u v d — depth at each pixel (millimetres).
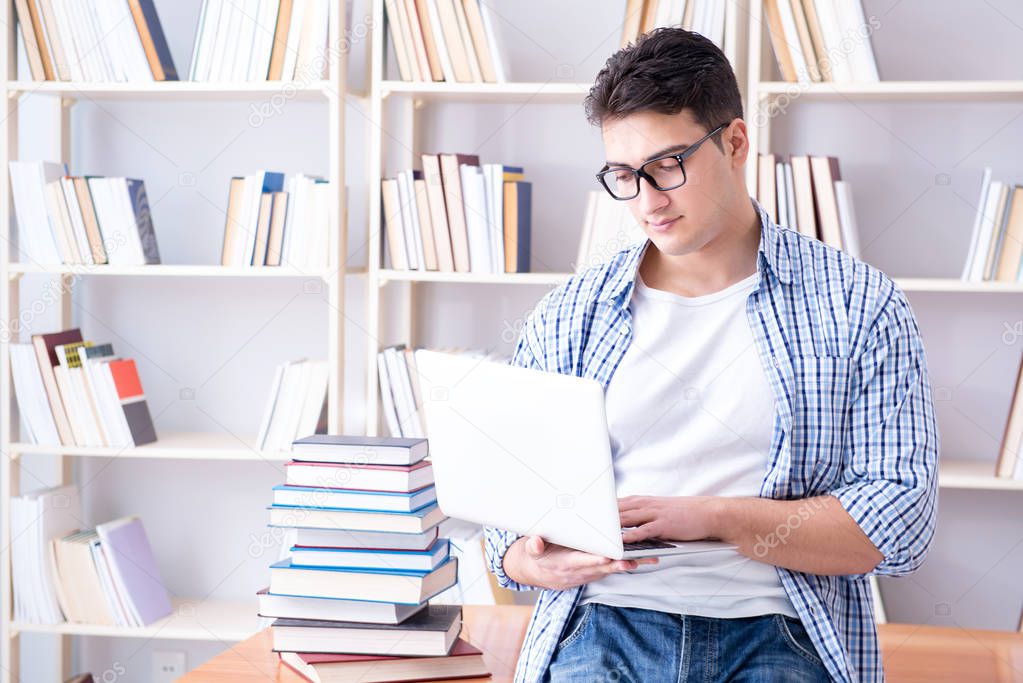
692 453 1248
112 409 2303
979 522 2320
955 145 2281
